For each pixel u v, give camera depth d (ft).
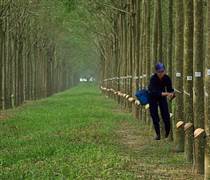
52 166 49.70
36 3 163.02
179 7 62.75
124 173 46.91
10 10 139.74
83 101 188.44
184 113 54.95
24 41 189.57
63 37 296.71
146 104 69.92
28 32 188.24
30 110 139.03
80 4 153.17
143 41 101.30
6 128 90.12
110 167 49.90
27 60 203.62
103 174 45.60
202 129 45.44
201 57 47.80
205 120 43.37
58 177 44.01
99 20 194.29
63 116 115.24
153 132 82.07
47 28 226.99
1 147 65.98
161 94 67.67
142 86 98.63
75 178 44.04
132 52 120.88
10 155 58.29
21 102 179.11
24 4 154.40
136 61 112.27
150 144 69.62
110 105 161.07
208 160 42.98
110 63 218.59
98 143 68.69
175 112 62.95
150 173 48.14
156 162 54.75
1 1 130.00
